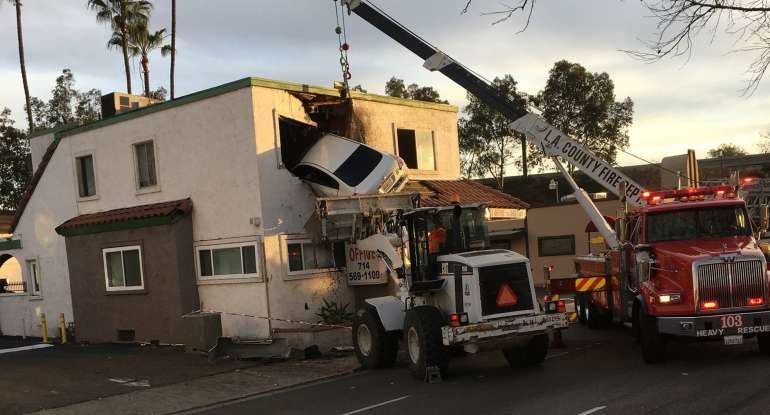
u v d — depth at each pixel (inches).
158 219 684.1
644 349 431.2
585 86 1753.2
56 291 841.5
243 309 650.8
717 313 411.2
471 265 429.7
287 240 653.3
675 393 341.1
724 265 413.4
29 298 876.0
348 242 688.4
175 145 710.5
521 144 1905.8
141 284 716.0
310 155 708.0
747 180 498.3
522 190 2014.0
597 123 1770.4
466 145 1850.4
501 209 852.6
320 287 673.0
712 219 469.4
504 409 336.8
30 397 482.3
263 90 655.8
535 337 447.5
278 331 606.9
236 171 657.0
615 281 552.4
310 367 537.3
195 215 692.1
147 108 733.3
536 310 437.7
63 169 828.6
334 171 677.3
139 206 740.7
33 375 565.3
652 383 370.3
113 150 771.4
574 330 639.8
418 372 441.4
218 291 673.6
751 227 472.4
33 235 868.0
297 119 696.4
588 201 584.4
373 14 668.7
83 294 776.3
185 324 621.9
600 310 623.8
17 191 1750.7
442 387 411.2
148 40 1914.4
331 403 396.8
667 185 892.0
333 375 498.0
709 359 432.5
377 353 494.9
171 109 713.6
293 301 650.2
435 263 470.6
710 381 364.2
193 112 693.9
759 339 427.2
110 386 507.5
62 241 832.9
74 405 453.4
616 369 422.0
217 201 672.4
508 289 431.8
